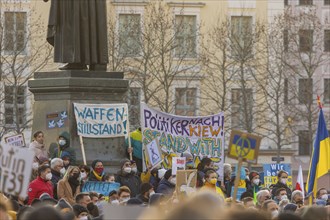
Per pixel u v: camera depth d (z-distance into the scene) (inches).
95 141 1222.3
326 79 3668.8
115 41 3152.1
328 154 1211.9
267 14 3481.8
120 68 3110.2
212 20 3457.2
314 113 3415.4
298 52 3314.5
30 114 3147.1
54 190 1127.6
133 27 3179.1
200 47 3356.3
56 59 1221.1
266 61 3307.1
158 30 3174.2
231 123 3287.4
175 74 3073.3
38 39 3208.7
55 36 1219.2
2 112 3058.6
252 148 829.2
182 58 3169.3
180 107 3336.6
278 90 3191.4
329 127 3523.6
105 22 1226.6
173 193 967.0
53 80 1216.8
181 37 3336.6
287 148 3412.9
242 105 3230.8
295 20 3351.4
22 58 3166.8
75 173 1089.4
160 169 1220.5
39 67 3053.6
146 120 1270.9
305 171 3595.0
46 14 3221.0
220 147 1309.1
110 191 1106.1
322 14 3796.8
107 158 1226.0
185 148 1295.5
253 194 1283.2
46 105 1227.2
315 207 644.1
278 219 611.2
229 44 3257.9
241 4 3474.4
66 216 761.6
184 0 3425.2
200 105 3319.4
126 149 1240.8
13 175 709.3
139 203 913.5
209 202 477.1
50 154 1214.3
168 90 3075.8
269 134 3390.7
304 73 3518.7
